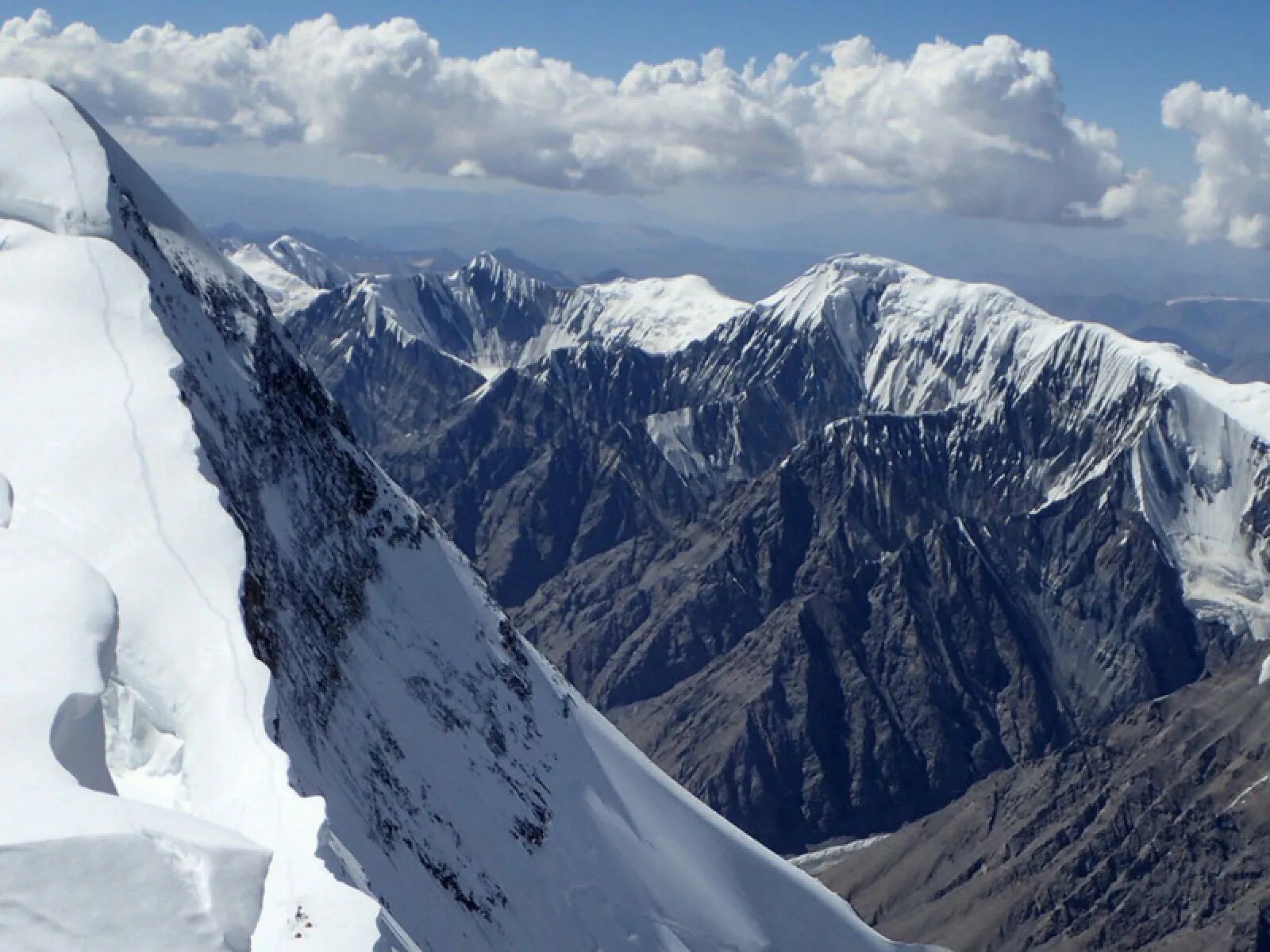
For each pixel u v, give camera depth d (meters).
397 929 29.70
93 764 26.28
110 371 52.62
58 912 20.09
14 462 46.25
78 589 29.58
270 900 27.17
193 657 40.25
